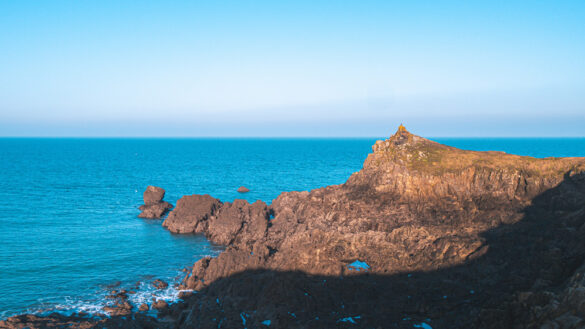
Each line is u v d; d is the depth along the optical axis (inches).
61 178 5689.0
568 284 1179.9
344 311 1357.0
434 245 1728.6
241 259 1824.6
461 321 1232.2
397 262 1649.9
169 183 5295.3
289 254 1744.6
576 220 1702.8
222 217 2669.8
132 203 3875.5
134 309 1589.6
